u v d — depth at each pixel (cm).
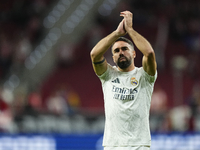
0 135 3406
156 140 3541
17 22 6888
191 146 3525
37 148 3431
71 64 6438
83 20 7219
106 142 1672
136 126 1644
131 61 1723
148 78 1694
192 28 7238
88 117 4134
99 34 6881
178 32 7050
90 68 6372
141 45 1642
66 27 7012
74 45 6794
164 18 7306
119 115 1656
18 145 3409
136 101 1664
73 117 4097
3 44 6216
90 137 3531
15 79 5884
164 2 7688
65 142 3488
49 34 6819
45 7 7306
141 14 7369
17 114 3950
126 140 1631
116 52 1725
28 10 7056
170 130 4091
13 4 7181
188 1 7819
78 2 7494
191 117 4178
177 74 6094
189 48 6831
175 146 3534
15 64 6088
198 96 4447
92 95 5972
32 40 6638
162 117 4169
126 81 1709
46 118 4012
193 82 6106
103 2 7656
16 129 3875
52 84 6138
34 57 6334
